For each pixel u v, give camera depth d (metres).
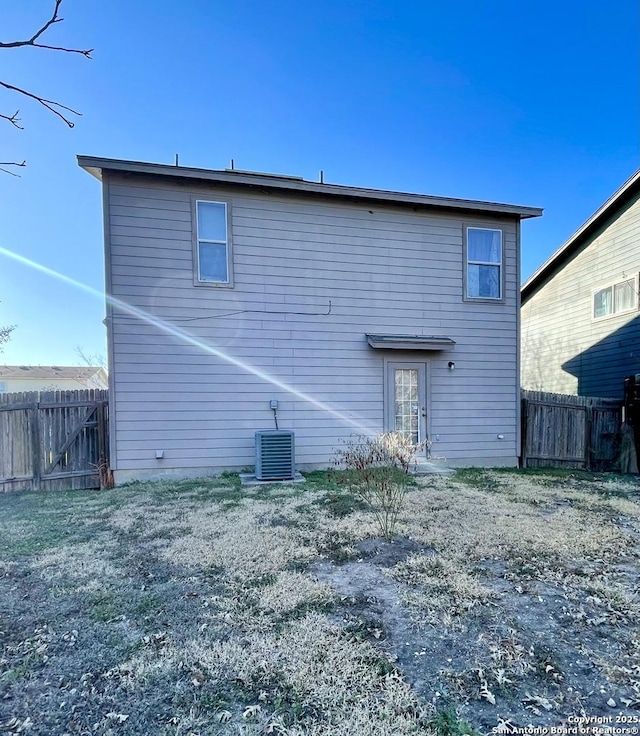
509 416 7.59
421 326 7.25
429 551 3.41
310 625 2.30
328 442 6.86
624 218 9.62
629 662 2.00
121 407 6.14
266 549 3.43
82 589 2.75
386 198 6.89
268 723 1.61
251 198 6.60
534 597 2.65
